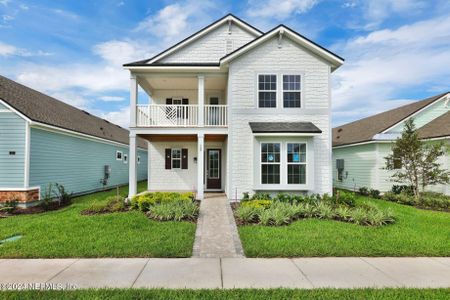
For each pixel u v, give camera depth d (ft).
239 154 33.45
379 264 14.49
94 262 14.53
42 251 15.67
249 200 29.66
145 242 17.33
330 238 18.37
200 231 20.63
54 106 44.73
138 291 11.05
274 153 31.83
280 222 21.97
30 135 31.35
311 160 31.55
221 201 33.01
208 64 34.45
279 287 11.66
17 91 37.52
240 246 17.42
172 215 23.70
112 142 54.49
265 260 15.03
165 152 45.01
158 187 44.68
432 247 16.85
